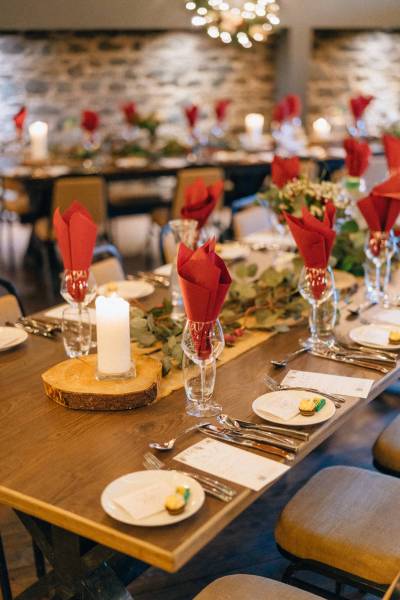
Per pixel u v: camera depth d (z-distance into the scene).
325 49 9.62
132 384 2.01
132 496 1.53
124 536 1.44
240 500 1.56
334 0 9.09
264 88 9.45
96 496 1.58
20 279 6.18
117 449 1.77
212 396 2.07
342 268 3.30
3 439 1.83
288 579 2.06
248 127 7.91
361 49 9.78
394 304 2.87
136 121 7.26
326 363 2.29
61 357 2.38
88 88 8.26
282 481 3.21
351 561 1.93
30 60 7.88
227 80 9.14
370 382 2.13
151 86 8.66
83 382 2.03
